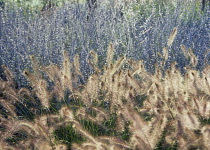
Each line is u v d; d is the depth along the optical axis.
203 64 3.92
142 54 4.20
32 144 2.31
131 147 2.06
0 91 3.05
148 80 2.84
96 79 2.72
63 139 2.70
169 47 4.24
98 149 2.06
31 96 3.12
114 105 2.75
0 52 4.40
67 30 4.61
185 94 2.45
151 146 2.01
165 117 2.27
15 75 3.90
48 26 4.45
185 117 2.11
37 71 3.02
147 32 4.61
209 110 2.33
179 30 4.55
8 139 2.76
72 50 4.15
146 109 2.55
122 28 4.51
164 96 2.52
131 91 2.54
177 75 2.59
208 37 4.41
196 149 2.21
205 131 2.09
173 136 2.34
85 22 4.84
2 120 2.55
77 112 2.59
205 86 2.54
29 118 3.12
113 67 2.66
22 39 4.32
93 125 2.79
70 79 2.80
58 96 2.99
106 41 4.51
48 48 4.22
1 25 4.68
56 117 2.58
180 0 5.11
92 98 2.77
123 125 2.44
